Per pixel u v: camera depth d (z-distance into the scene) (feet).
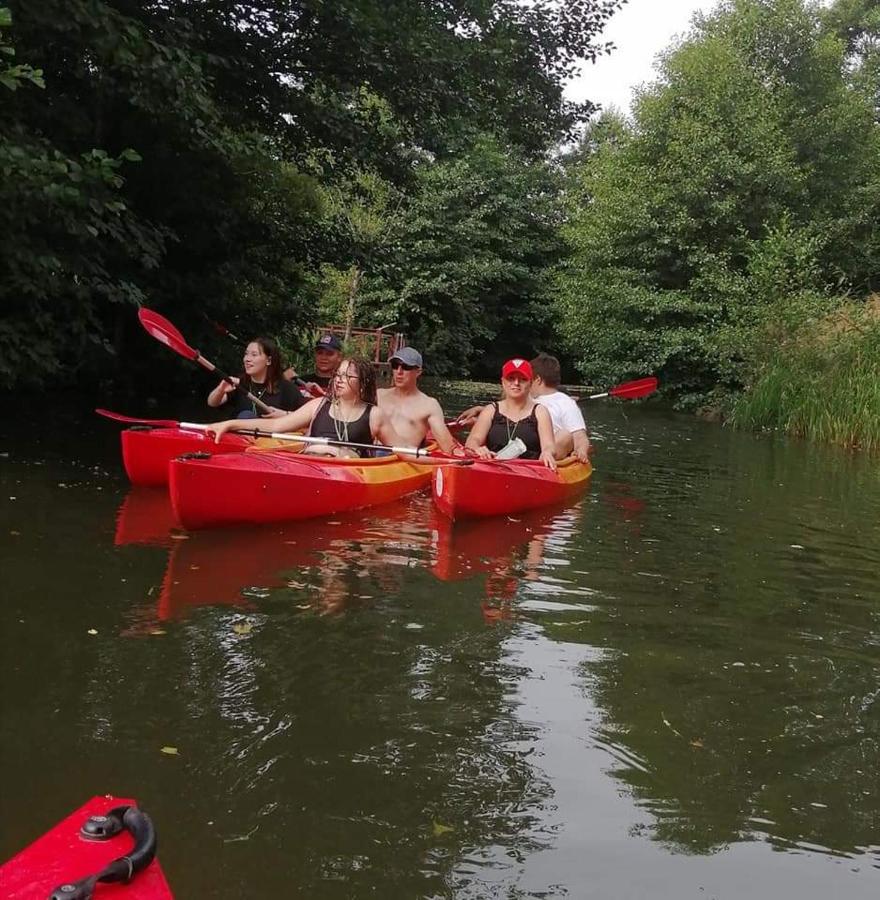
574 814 6.57
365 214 64.95
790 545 16.10
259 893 5.52
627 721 8.14
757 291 51.98
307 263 39.60
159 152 30.12
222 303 35.14
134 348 35.40
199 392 39.11
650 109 60.90
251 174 34.68
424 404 19.54
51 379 32.73
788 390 41.81
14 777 6.56
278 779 6.78
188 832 6.06
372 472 17.60
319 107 32.04
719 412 50.55
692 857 6.13
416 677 8.80
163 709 7.74
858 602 12.47
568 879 5.83
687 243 57.26
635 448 32.17
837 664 9.88
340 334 69.31
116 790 6.48
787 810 6.77
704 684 9.11
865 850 6.31
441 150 35.83
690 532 16.84
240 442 19.17
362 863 5.87
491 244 90.12
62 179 20.92
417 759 7.21
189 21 25.41
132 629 9.56
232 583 11.46
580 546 15.10
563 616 11.01
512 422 20.21
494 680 8.86
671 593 12.41
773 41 67.26
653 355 56.03
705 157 56.75
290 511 15.46
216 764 6.93
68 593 10.61
